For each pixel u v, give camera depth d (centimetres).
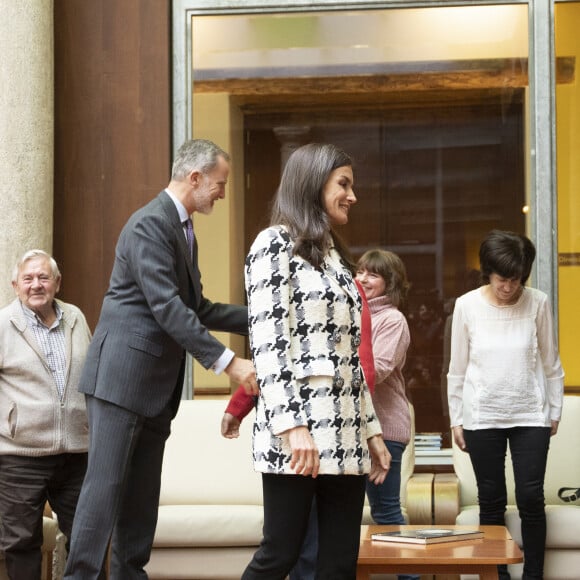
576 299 589
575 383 584
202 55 612
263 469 270
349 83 604
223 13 611
